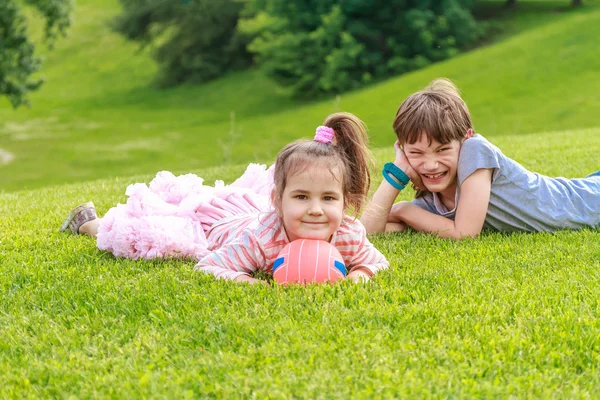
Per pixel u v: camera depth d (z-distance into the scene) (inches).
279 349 102.5
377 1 1440.7
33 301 127.5
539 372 95.4
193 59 1668.3
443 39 1460.4
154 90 1672.0
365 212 176.9
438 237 169.0
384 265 143.5
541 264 142.7
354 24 1450.5
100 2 2330.2
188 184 175.8
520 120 1012.5
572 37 1282.0
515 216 172.9
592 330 106.5
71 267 146.6
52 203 236.7
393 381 92.5
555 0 1694.1
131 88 1701.5
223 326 111.7
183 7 1612.9
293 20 1486.2
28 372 98.7
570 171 247.1
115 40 2007.9
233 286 129.4
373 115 1131.3
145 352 104.0
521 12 1616.6
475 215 167.0
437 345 103.0
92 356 105.0
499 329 108.8
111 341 107.9
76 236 178.4
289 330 109.2
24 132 1305.4
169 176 176.9
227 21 1659.7
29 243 170.7
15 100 904.3
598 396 89.6
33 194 277.4
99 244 158.9
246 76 1649.9
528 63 1216.2
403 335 106.3
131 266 147.5
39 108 1530.5
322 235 133.9
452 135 162.2
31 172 1023.6
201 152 1090.1
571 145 326.6
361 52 1449.3
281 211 136.7
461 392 89.4
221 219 162.7
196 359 102.0
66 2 903.1
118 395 91.5
